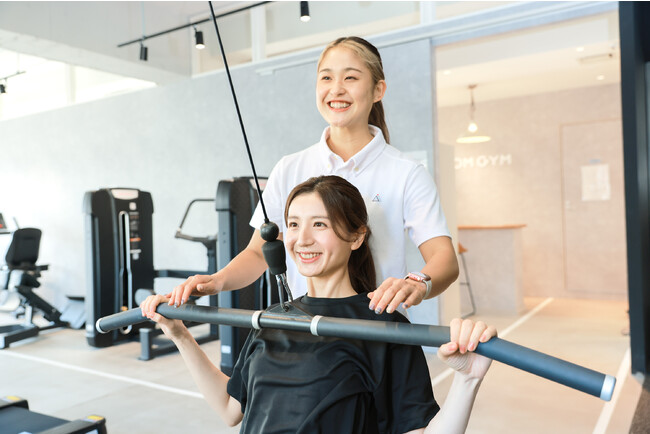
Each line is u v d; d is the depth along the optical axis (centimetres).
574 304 685
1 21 457
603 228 709
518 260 655
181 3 577
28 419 208
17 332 530
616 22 499
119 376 416
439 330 87
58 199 736
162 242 641
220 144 591
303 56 528
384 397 102
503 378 385
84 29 518
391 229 152
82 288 719
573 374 74
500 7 430
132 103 659
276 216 167
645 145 386
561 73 639
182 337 123
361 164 152
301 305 116
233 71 575
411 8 473
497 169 775
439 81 661
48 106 752
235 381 117
